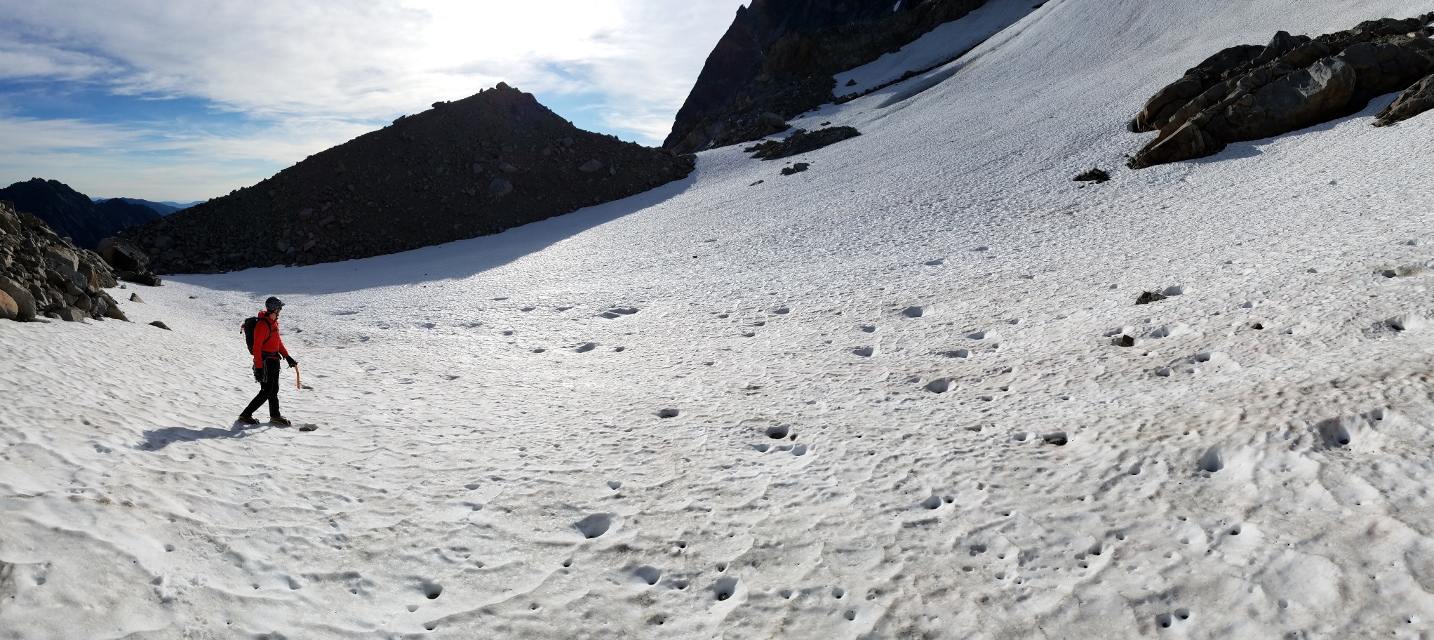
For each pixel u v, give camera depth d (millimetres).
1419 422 6012
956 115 60156
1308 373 7816
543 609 5250
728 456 8438
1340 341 8711
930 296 17828
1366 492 5289
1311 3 54844
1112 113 44125
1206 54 52156
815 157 57594
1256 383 7977
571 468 8242
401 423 10461
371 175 58125
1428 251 11508
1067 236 22625
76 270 17672
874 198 36938
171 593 4898
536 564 5930
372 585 5508
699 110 154000
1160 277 15227
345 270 45906
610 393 12375
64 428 7645
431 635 4887
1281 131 29781
